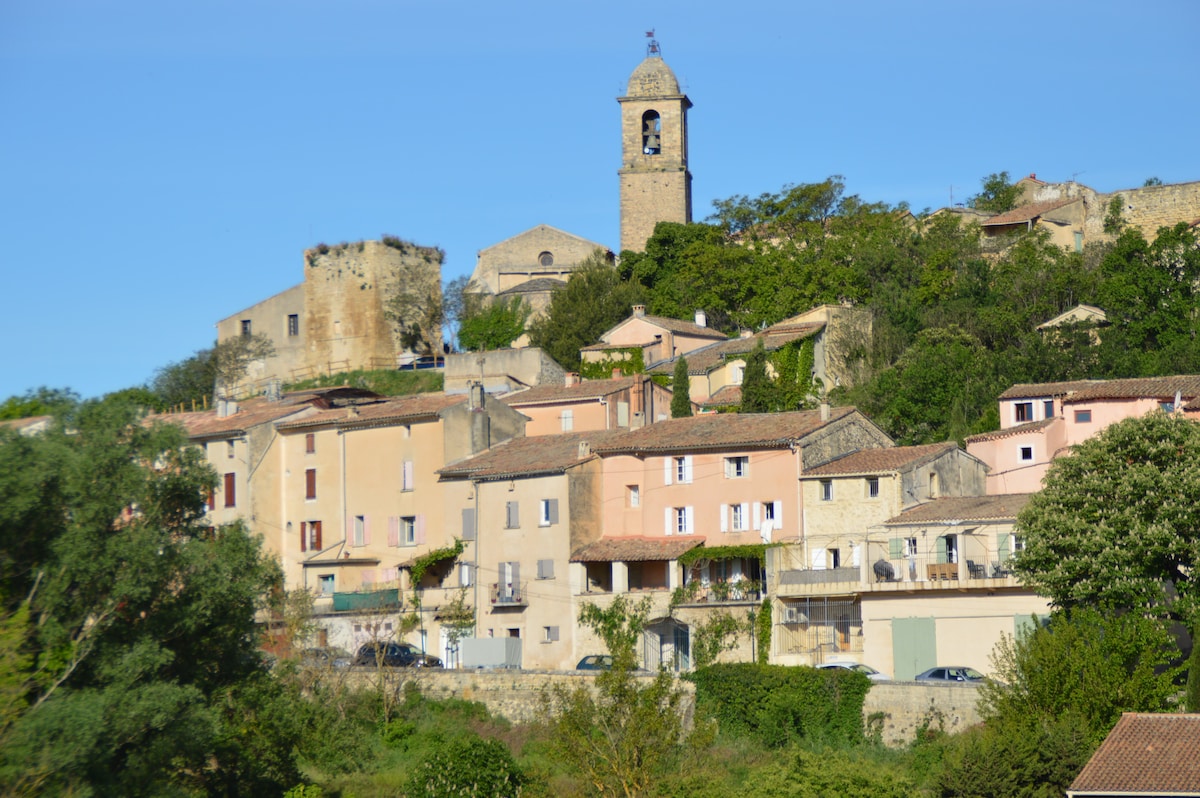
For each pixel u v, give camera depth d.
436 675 79.31
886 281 124.38
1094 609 62.84
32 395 60.81
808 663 76.69
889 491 79.62
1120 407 88.25
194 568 58.31
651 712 58.88
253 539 63.34
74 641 53.72
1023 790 55.62
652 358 118.38
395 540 96.88
